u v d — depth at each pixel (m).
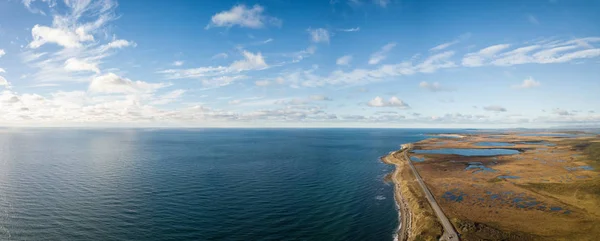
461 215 67.25
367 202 80.19
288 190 91.38
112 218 64.62
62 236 55.34
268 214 69.44
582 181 91.38
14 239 53.72
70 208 70.31
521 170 115.81
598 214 65.69
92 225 60.66
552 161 135.25
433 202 76.50
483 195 82.38
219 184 97.06
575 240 53.97
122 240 54.31
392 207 76.19
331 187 96.06
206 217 66.62
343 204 78.25
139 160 146.88
